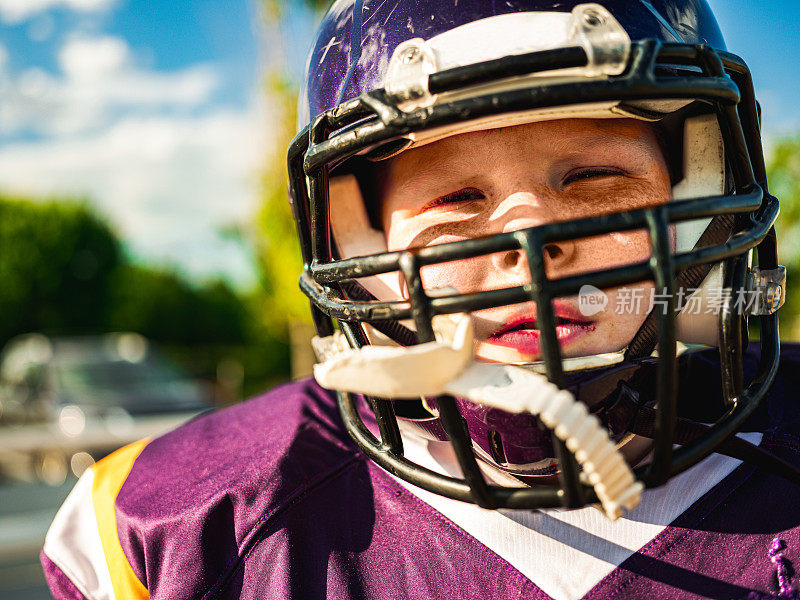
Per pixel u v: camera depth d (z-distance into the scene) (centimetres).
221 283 2031
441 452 84
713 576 71
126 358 521
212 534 80
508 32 69
